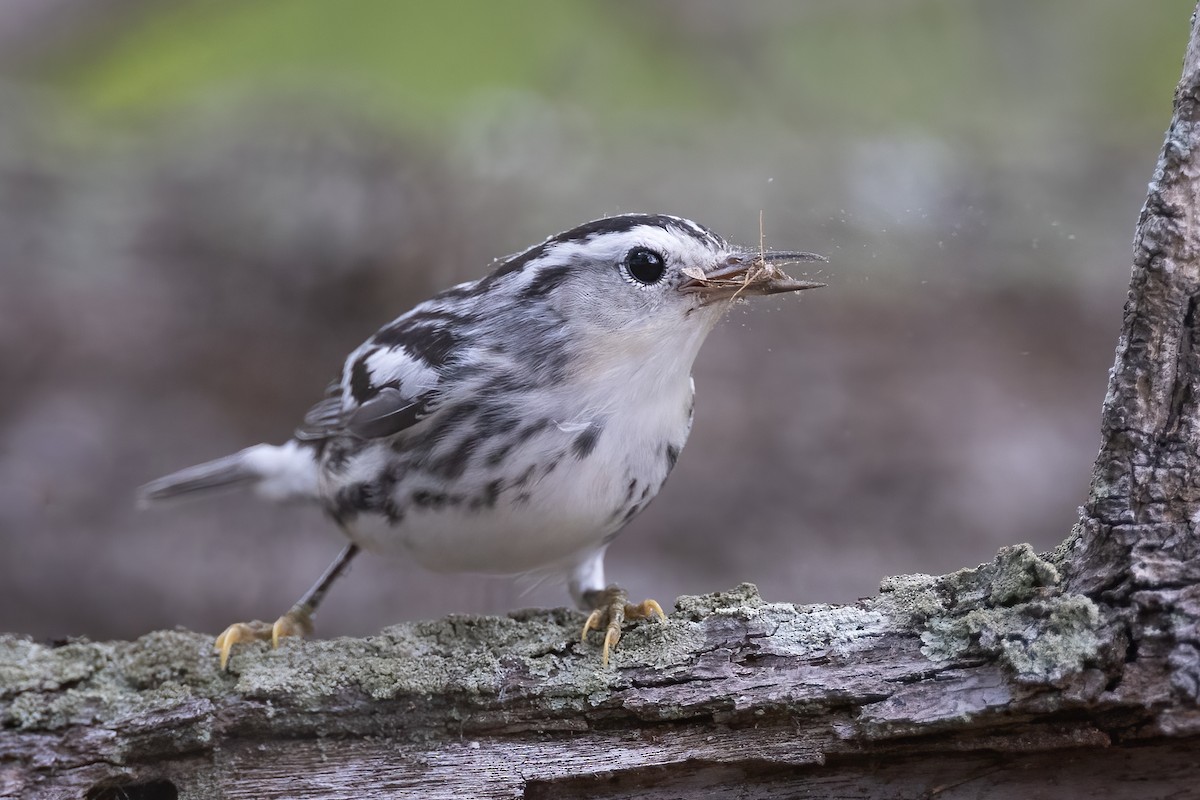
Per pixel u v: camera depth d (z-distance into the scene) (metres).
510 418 7.04
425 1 14.02
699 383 13.32
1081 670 5.23
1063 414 12.87
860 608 5.85
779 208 13.47
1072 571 5.54
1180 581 5.26
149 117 15.14
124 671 6.02
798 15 15.73
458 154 14.21
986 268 13.84
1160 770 5.36
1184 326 5.48
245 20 14.23
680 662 5.84
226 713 5.89
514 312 7.22
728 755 5.69
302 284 13.68
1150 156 14.83
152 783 6.03
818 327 13.70
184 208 13.96
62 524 12.41
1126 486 5.47
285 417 13.27
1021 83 15.90
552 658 5.96
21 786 5.73
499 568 7.64
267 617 12.16
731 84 15.75
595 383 7.07
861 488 12.46
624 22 15.22
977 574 5.77
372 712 5.94
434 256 13.62
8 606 11.95
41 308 13.41
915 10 15.80
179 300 13.61
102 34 14.95
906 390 13.16
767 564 11.95
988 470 12.28
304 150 14.16
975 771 5.56
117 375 13.29
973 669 5.50
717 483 12.59
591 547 7.49
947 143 14.98
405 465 7.23
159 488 9.95
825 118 15.80
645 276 7.10
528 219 13.67
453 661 6.02
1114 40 15.69
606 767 5.75
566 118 14.74
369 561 12.67
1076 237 14.02
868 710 5.50
